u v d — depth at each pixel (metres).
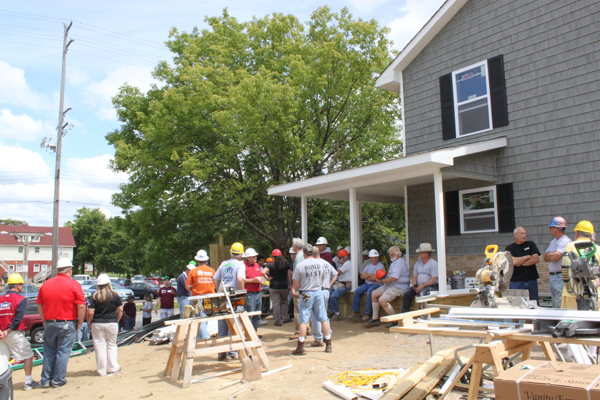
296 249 8.88
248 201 18.80
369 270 9.97
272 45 19.58
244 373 5.92
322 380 5.65
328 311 10.98
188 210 18.08
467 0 11.11
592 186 8.80
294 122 17.81
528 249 7.58
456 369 4.26
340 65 17.94
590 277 4.11
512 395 2.77
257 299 8.81
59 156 22.58
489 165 10.07
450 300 8.71
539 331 3.51
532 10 9.91
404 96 12.52
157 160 17.30
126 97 20.84
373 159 19.64
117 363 7.43
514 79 10.13
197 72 16.84
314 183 11.30
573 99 9.17
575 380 2.64
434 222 11.57
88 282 32.72
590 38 8.98
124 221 20.05
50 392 6.43
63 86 22.95
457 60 11.30
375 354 6.95
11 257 58.84
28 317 13.76
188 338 6.11
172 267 20.91
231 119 15.66
